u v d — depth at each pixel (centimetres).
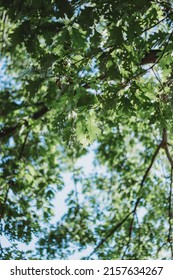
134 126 1158
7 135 1054
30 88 532
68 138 537
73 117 531
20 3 491
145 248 1151
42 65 515
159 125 566
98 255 1131
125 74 541
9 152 1102
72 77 534
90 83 527
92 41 507
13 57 1227
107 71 536
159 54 534
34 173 1089
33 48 505
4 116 1158
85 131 539
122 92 555
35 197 1058
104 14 502
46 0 483
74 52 523
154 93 560
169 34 512
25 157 1109
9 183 974
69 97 516
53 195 1076
